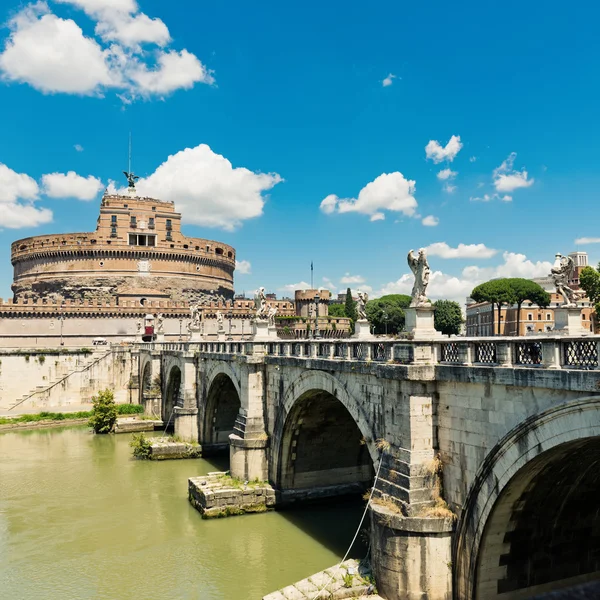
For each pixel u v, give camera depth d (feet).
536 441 57.41
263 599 78.48
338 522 116.98
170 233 424.87
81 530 116.06
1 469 166.09
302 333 340.80
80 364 278.87
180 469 164.55
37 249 416.05
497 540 67.72
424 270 76.28
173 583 91.76
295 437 121.90
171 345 224.53
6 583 92.94
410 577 71.41
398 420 76.33
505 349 61.77
